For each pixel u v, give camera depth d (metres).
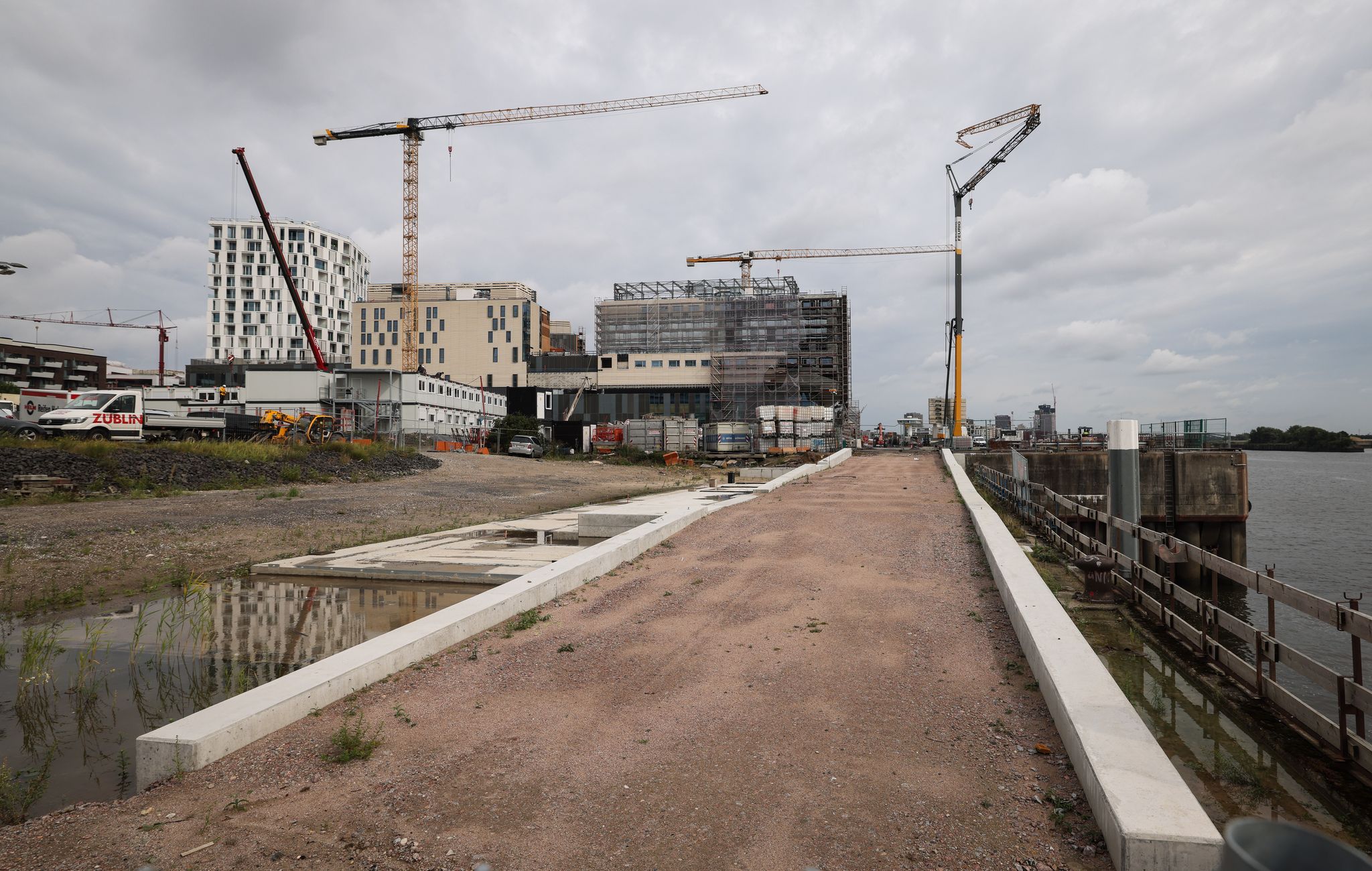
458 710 5.08
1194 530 29.64
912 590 8.54
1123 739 3.90
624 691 5.46
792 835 3.41
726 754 4.32
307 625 8.36
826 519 14.61
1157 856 2.94
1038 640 5.67
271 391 61.78
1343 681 4.26
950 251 72.88
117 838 3.43
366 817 3.61
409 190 101.50
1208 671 5.98
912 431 72.31
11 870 3.16
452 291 117.06
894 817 3.57
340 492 23.42
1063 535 11.71
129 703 5.90
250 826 3.52
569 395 101.69
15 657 7.16
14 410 33.84
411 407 63.72
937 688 5.38
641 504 19.78
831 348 105.12
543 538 14.95
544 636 6.97
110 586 10.44
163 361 116.94
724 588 8.93
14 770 4.64
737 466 47.12
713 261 127.56
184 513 16.89
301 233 145.38
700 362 99.56
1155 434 34.53
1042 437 57.31
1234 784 4.06
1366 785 4.04
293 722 4.84
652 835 3.43
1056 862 3.16
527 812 3.65
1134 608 7.83
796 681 5.59
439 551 13.09
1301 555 30.55
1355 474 89.69
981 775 4.00
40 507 16.44
